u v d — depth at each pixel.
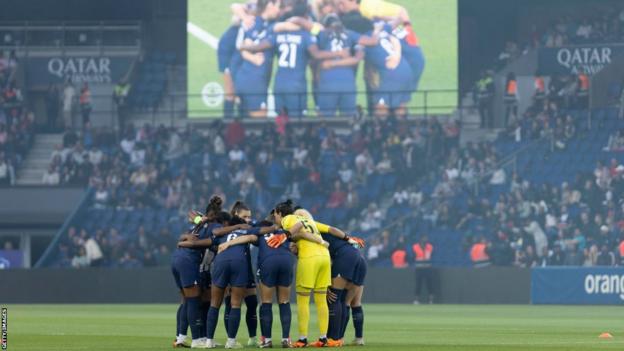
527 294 55.16
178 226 66.31
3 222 69.81
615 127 67.62
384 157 67.81
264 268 22.98
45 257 64.06
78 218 67.12
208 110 69.81
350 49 68.81
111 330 32.00
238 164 68.81
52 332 30.84
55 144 72.19
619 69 69.06
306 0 69.06
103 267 60.22
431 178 67.06
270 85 69.38
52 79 74.50
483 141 68.38
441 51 68.12
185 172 68.50
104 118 73.88
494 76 70.19
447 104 68.19
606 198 63.03
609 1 72.25
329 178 67.62
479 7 73.75
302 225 23.03
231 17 69.38
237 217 23.33
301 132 69.44
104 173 69.81
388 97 68.69
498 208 63.22
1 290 58.94
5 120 72.81
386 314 44.00
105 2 75.19
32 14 75.19
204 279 23.56
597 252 59.84
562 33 70.56
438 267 57.03
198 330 23.55
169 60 75.44
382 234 63.44
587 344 24.47
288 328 23.28
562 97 69.38
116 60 74.81
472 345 24.05
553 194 63.62
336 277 23.53
